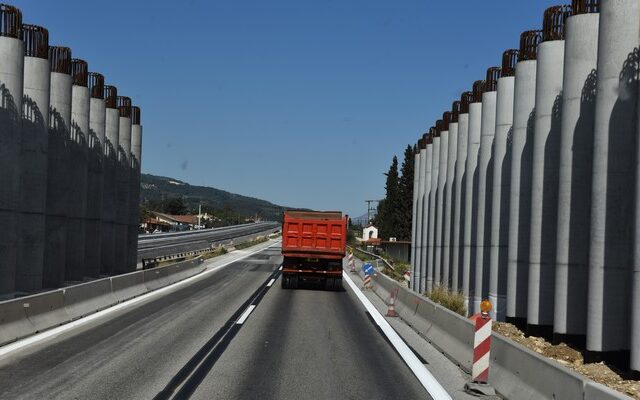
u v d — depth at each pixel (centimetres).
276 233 16950
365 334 1619
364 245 10238
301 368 1132
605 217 1482
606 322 1477
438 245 3541
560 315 1705
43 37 2664
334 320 1886
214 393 922
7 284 2289
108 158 3894
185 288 2886
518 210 2100
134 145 4512
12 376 998
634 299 1295
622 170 1473
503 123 2317
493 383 998
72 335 1442
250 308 2119
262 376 1051
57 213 2930
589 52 1689
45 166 2652
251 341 1420
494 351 1044
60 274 2934
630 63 1461
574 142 1698
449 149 3322
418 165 4722
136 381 981
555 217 1886
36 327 1480
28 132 2588
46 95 2652
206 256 6138
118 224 4134
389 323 1877
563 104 1739
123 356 1195
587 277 1680
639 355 1285
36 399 855
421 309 1738
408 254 7531
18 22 2369
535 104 1977
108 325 1620
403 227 9531
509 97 2312
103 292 2070
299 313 2027
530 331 1902
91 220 3538
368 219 14012
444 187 3544
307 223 2980
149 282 2728
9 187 2292
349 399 916
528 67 2111
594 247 1498
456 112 3312
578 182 1691
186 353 1246
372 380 1055
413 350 1395
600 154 1496
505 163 2305
